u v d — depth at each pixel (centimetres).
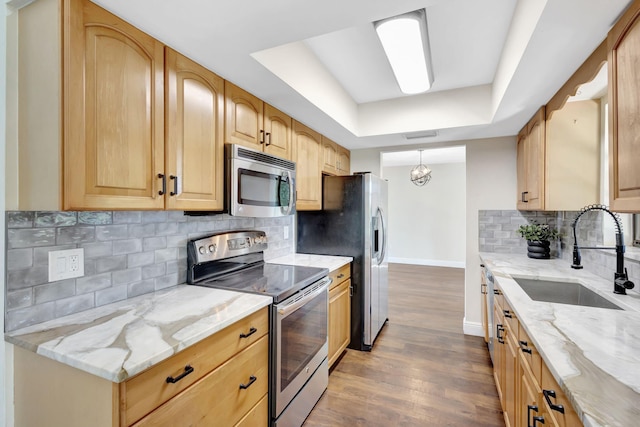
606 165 208
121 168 117
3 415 109
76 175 103
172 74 139
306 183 267
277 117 223
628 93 107
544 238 276
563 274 207
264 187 198
